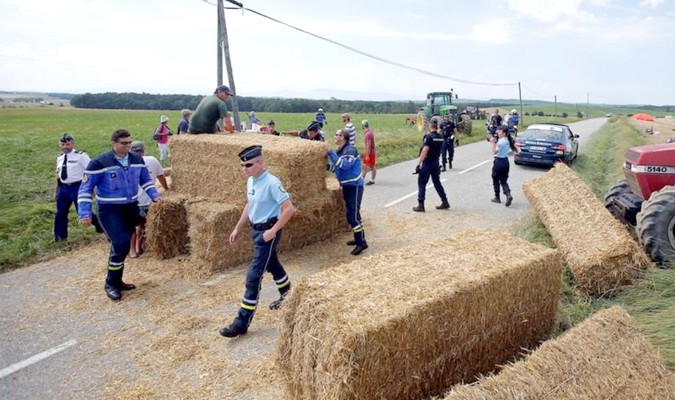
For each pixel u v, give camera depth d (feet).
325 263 20.03
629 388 8.46
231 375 12.06
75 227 25.11
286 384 10.56
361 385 8.44
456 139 70.08
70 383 11.91
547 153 44.37
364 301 9.34
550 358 8.62
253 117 63.21
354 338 8.17
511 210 28.55
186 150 22.67
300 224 21.91
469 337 10.27
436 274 10.64
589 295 14.82
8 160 55.11
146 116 212.23
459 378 10.32
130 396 11.31
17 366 12.70
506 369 8.38
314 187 21.04
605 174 39.22
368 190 35.27
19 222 25.58
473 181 39.01
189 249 21.48
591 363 8.68
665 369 9.14
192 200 20.83
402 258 11.82
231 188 20.66
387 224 25.70
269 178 13.88
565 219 19.75
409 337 8.97
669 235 16.20
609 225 16.88
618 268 14.51
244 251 20.25
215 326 14.65
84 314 15.70
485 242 13.10
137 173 17.43
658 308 13.12
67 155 22.33
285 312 10.37
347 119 37.68
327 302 9.33
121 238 16.65
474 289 10.07
